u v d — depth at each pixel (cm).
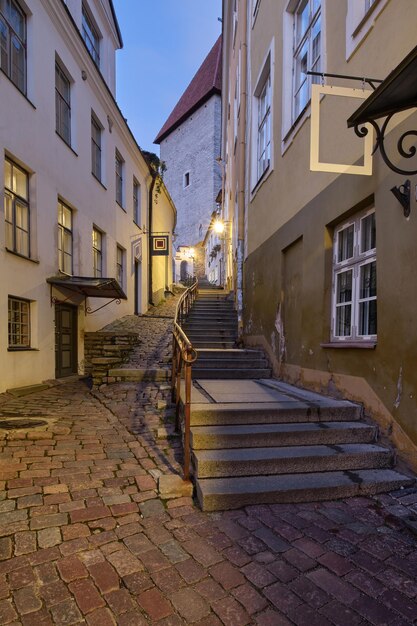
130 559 247
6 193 738
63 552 252
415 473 346
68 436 472
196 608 208
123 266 1497
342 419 430
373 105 287
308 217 562
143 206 1758
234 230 1340
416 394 342
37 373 814
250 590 221
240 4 1158
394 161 369
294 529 284
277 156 708
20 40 802
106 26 1377
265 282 777
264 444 387
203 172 3603
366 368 421
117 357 850
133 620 199
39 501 314
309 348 554
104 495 327
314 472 358
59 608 206
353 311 464
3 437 455
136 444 447
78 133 1050
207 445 380
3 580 225
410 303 347
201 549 259
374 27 397
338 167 365
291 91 666
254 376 711
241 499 314
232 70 1523
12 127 737
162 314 1702
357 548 261
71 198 1001
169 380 801
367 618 203
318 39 573
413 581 230
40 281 834
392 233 372
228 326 1076
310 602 213
